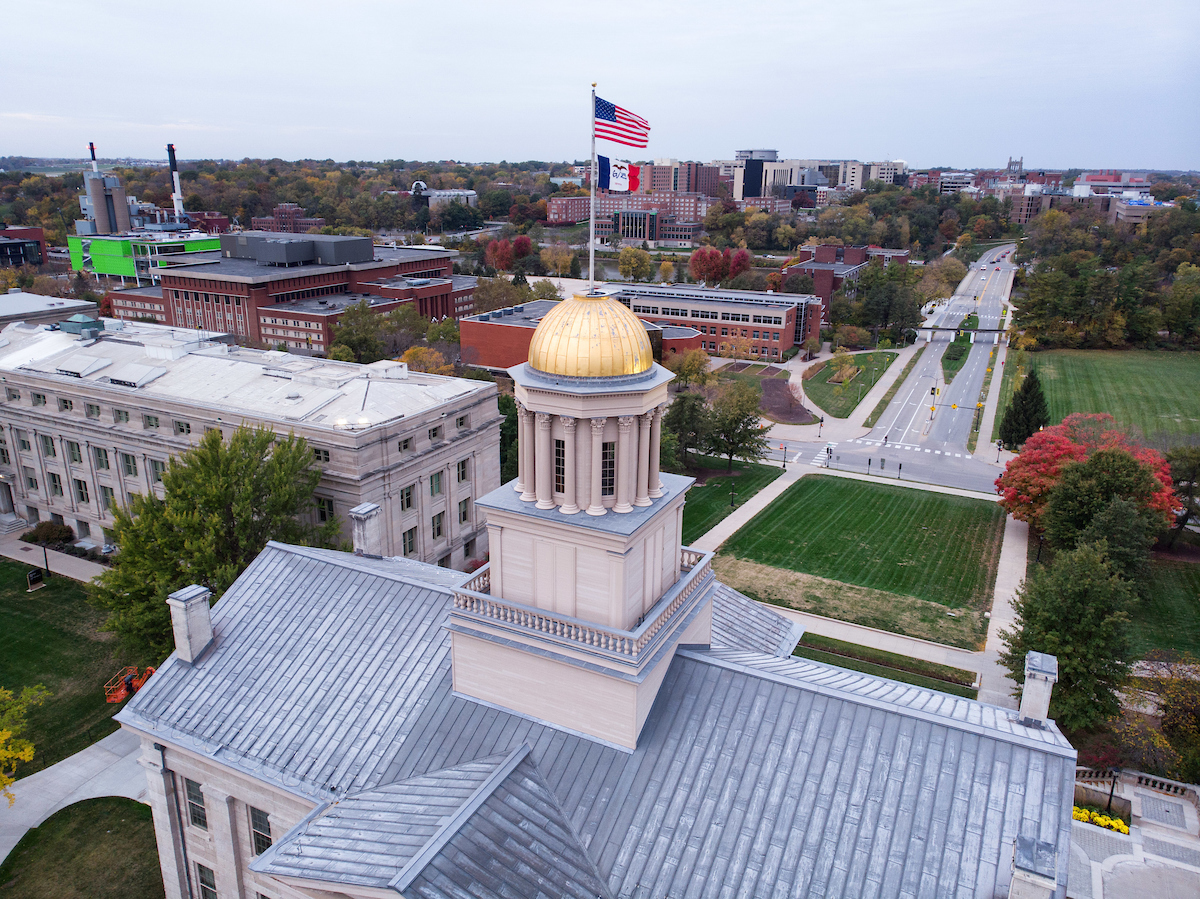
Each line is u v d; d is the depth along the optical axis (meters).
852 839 24.75
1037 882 20.89
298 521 66.75
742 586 74.19
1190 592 73.25
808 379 159.88
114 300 189.00
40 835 42.56
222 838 34.06
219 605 38.34
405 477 69.12
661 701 29.50
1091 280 179.38
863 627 67.00
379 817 26.92
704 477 105.00
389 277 191.00
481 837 25.03
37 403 81.12
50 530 79.88
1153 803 44.78
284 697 33.78
